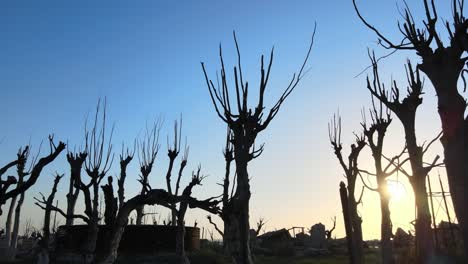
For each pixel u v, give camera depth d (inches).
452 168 343.9
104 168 762.8
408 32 396.2
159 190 645.3
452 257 657.0
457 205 336.5
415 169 641.0
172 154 1280.8
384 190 744.3
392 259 727.1
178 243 1083.9
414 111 660.1
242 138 413.7
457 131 348.2
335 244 1877.5
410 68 673.6
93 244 717.9
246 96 418.0
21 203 1482.5
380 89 683.4
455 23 370.0
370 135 775.1
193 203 581.6
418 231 629.3
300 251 1679.4
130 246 1258.6
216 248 1535.4
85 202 726.5
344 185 526.9
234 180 467.5
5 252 1411.2
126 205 654.5
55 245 1259.8
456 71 367.2
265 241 1813.5
